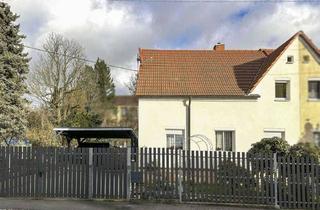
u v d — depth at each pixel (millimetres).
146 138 25109
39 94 51875
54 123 47969
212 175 15133
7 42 30859
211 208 14312
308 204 14539
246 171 15008
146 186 15375
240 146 25203
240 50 30422
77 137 30719
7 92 29250
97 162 15547
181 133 25344
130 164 15453
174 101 25469
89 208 13984
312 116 25656
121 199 15336
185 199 15156
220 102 25484
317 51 25922
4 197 15469
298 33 26125
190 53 29812
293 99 25703
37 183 15531
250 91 25438
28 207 13930
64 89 54156
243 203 14914
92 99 62875
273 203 14758
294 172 14734
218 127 25297
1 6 30906
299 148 18578
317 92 25984
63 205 14344
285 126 25484
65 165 15562
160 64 28156
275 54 27125
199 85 26203
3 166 15586
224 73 27562
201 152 15211
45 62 53031
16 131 29062
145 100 25359
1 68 29234
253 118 25391
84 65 58438
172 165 15305
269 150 18141
